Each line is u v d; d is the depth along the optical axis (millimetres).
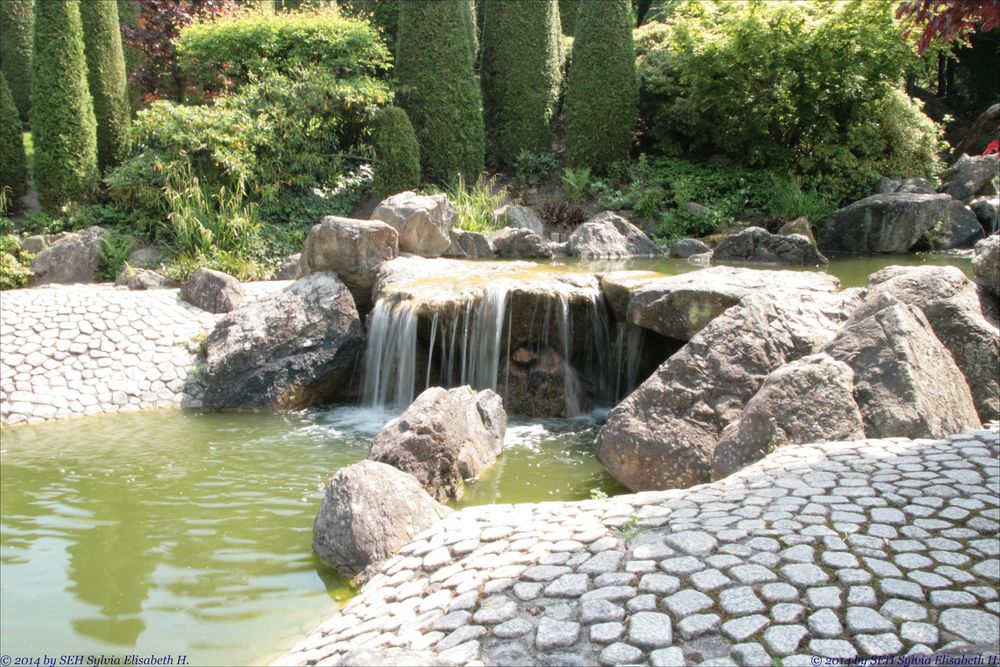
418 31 16062
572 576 3383
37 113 14633
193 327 9570
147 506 5684
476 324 8328
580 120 16672
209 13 18734
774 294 6590
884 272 7332
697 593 3109
